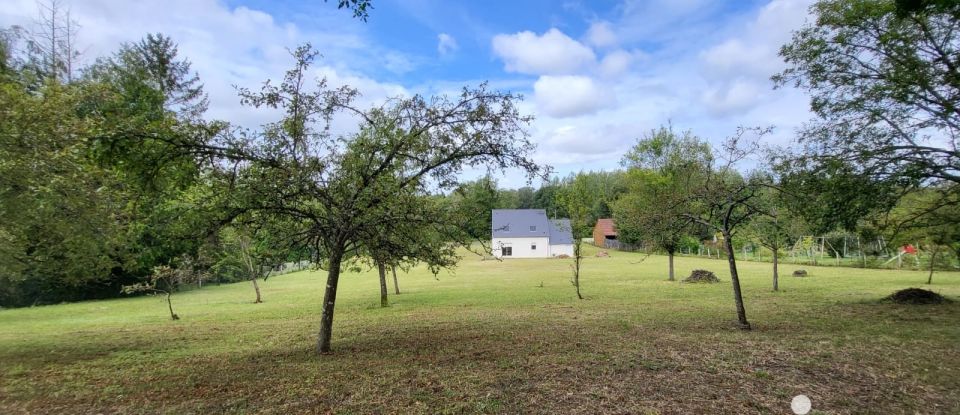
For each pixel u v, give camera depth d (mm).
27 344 10727
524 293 19688
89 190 8586
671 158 25047
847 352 7824
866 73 12305
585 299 17000
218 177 7094
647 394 5707
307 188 6949
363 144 7309
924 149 11195
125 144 6863
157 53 31750
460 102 7871
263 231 7945
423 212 7539
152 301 23312
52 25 23188
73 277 11289
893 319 11234
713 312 12906
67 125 8195
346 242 8320
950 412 5078
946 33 10984
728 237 10469
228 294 25438
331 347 9195
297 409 5406
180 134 6855
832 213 12398
